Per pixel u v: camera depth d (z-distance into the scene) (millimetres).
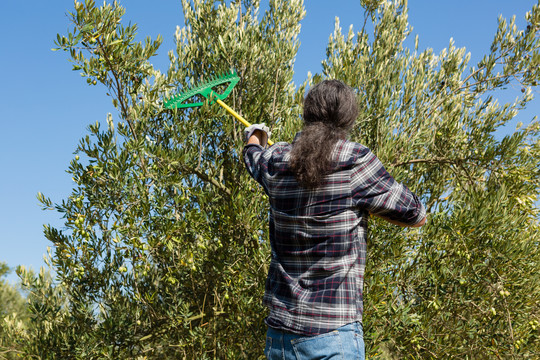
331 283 1492
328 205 1509
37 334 4727
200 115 4469
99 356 4422
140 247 4062
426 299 4656
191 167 4645
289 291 1541
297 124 4898
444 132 5277
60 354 4445
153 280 4844
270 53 5238
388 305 4449
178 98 3102
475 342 4574
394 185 1557
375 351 4395
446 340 4605
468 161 5211
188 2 5297
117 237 4160
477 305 4598
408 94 5246
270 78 5156
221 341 4973
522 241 4602
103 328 4473
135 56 3926
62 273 4477
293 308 1519
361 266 1554
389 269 4781
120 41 3678
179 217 4516
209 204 4957
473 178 5293
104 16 3598
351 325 1482
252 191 4758
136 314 4621
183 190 4434
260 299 4648
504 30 5234
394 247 4637
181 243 4465
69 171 4168
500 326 4566
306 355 1483
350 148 1550
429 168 5613
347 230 1507
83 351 4301
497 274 4430
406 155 5000
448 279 4457
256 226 4496
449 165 5523
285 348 1533
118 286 4762
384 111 4914
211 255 4844
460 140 5258
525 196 5117
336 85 1638
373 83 5176
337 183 1514
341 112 1601
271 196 1618
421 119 5242
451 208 5180
